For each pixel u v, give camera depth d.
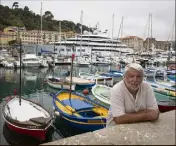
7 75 37.19
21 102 14.91
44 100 20.52
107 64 54.78
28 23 135.12
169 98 18.66
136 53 72.12
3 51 67.69
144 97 2.90
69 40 72.62
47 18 153.38
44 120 11.48
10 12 138.62
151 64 54.91
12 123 11.35
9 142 10.95
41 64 46.75
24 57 47.72
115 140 2.22
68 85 24.86
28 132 10.90
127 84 2.84
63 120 13.17
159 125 2.70
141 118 2.78
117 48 71.94
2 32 108.69
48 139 11.48
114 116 2.84
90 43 70.38
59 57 57.53
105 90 20.11
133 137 2.31
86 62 52.88
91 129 12.02
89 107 13.82
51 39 115.06
